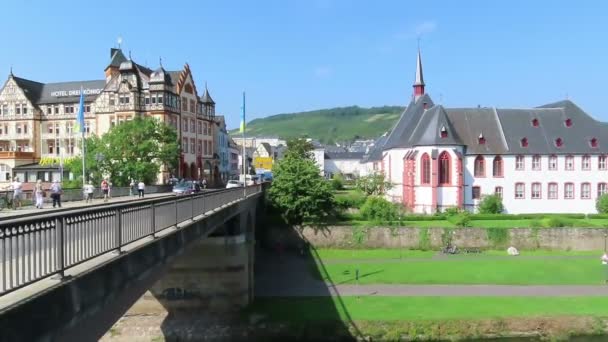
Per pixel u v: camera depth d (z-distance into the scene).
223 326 34.84
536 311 35.97
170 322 35.31
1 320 8.04
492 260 51.62
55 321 9.68
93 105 88.50
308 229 58.75
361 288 42.19
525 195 71.19
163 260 16.78
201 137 97.75
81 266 11.55
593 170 71.44
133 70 81.94
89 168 63.12
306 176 59.31
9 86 93.00
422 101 81.12
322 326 34.09
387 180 79.19
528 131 73.12
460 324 34.06
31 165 88.94
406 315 35.25
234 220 37.47
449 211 64.75
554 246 56.75
